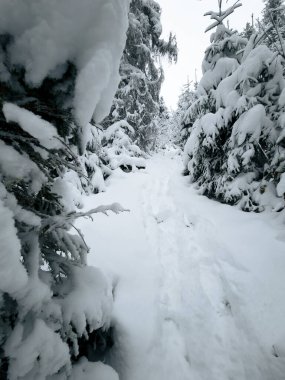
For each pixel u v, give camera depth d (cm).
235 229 579
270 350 290
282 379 259
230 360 290
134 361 271
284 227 543
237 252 485
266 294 370
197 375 276
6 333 148
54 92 162
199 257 493
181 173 1330
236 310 356
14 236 124
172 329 332
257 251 474
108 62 155
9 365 139
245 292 382
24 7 136
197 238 573
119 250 473
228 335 322
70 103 164
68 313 183
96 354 268
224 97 782
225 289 400
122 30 160
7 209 126
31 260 158
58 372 181
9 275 121
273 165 635
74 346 184
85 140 186
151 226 634
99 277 229
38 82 151
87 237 490
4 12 135
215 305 374
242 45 898
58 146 143
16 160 141
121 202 752
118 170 1136
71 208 206
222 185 763
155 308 347
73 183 705
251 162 715
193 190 972
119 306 333
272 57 693
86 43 151
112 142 1418
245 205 684
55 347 154
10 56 147
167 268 465
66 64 155
